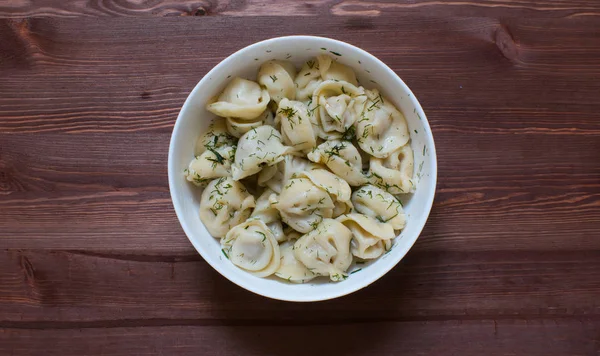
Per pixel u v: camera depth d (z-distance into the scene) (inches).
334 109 14.5
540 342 16.9
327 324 16.6
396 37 17.0
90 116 16.6
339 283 14.1
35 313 16.4
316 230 14.2
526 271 17.0
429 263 16.8
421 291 16.7
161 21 16.8
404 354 16.6
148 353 16.4
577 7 17.6
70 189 16.5
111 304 16.4
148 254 16.4
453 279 16.8
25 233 16.5
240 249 14.3
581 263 17.1
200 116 14.7
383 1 17.1
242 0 16.9
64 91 16.6
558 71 17.4
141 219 16.5
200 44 16.7
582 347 16.9
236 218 14.6
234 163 14.4
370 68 14.5
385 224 14.5
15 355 16.4
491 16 17.4
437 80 17.0
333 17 17.0
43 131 16.6
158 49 16.7
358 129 14.7
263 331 16.5
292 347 16.5
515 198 17.0
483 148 17.0
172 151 13.9
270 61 14.8
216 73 14.1
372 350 16.6
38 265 16.5
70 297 16.4
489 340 16.8
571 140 17.3
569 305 17.0
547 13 17.6
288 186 14.2
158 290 16.4
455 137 17.0
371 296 16.7
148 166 16.5
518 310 16.9
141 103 16.6
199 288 16.5
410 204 14.7
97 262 16.4
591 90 17.5
